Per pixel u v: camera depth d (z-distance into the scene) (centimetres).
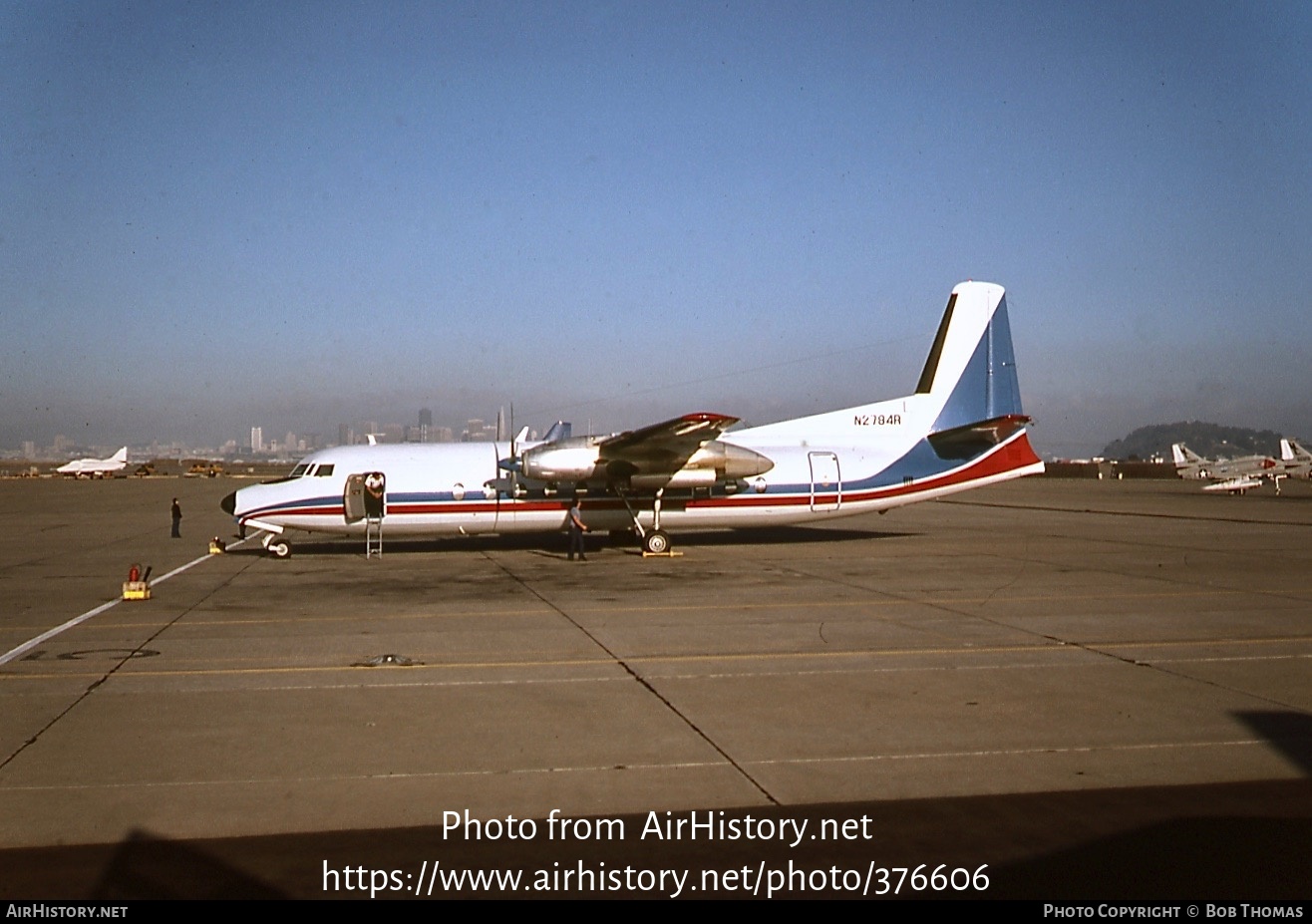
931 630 1529
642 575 2258
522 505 2677
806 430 2872
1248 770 849
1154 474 11525
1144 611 1706
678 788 809
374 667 1277
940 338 2928
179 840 702
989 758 887
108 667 1281
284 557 2708
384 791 804
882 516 4388
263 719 1026
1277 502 5553
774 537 3244
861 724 999
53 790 805
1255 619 1622
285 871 652
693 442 2566
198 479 10956
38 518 4631
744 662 1302
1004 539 3156
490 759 889
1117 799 776
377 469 2658
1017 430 2952
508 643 1438
